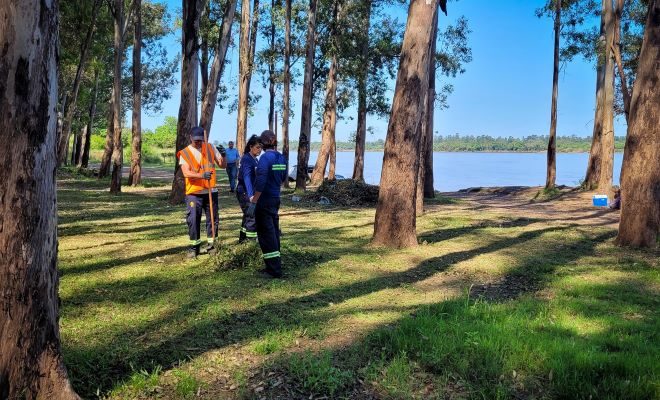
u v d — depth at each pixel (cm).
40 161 290
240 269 721
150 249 853
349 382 375
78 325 476
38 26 280
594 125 2562
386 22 2644
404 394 358
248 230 834
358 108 2866
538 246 975
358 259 815
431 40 904
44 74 287
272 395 357
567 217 1544
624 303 590
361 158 3005
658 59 928
